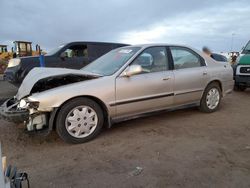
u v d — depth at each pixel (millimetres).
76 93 4004
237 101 7391
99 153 3752
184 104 5387
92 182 2971
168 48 5195
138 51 4785
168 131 4633
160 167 3281
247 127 4840
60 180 3035
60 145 4086
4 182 1744
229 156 3570
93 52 9695
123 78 4445
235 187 2812
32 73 4621
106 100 4258
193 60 5570
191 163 3373
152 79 4738
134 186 2865
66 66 9062
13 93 9570
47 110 3859
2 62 21562
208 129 4730
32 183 2975
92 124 4219
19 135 4531
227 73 6086
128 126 4941
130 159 3527
